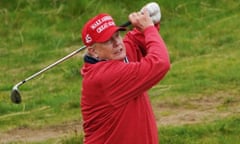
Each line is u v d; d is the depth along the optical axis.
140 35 11.12
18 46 32.91
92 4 35.47
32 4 36.28
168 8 34.38
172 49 29.30
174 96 22.44
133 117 10.53
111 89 10.45
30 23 34.97
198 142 17.53
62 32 34.03
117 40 10.55
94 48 10.58
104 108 10.58
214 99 21.81
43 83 26.77
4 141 20.00
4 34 34.34
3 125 21.67
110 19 10.56
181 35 31.22
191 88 23.06
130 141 10.53
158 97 22.50
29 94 25.34
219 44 29.44
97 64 10.55
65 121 21.44
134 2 35.47
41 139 19.84
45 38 33.31
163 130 18.55
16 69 29.38
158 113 20.89
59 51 31.30
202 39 30.27
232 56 26.98
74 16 35.09
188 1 34.75
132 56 11.07
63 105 23.14
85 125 10.91
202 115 20.33
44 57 30.70
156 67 10.36
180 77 24.75
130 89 10.44
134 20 10.83
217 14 33.41
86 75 10.64
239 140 17.47
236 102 21.31
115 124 10.57
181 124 19.53
